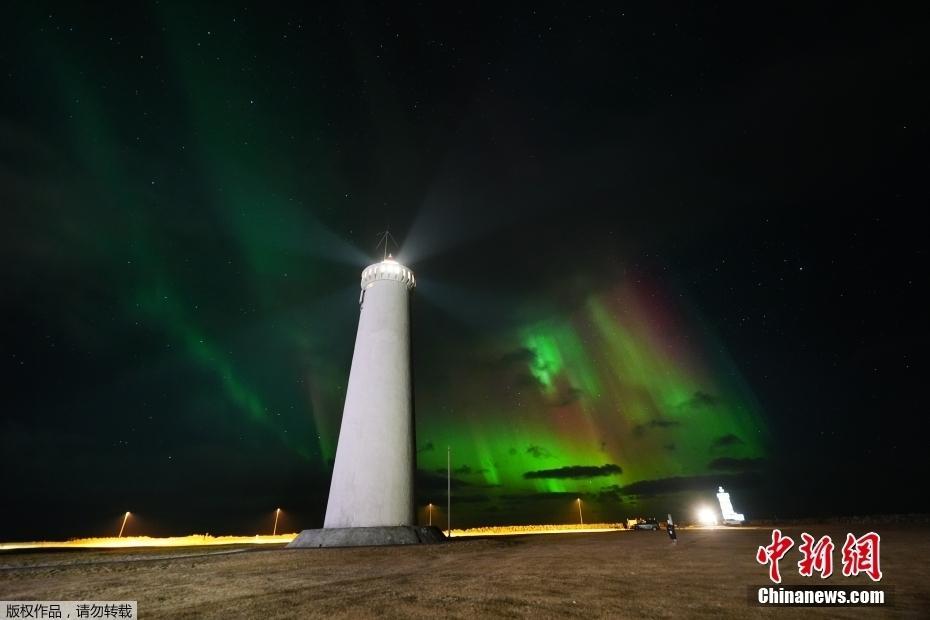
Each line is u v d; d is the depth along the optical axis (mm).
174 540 57188
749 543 20141
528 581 10352
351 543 20719
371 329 27844
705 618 6832
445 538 25172
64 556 18359
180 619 7309
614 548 19219
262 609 7867
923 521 29547
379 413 25094
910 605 7684
